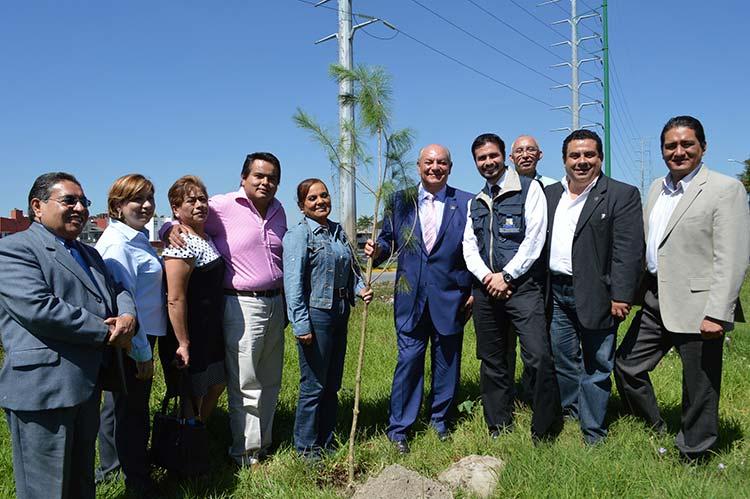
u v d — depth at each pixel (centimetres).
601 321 420
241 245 412
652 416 449
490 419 462
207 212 405
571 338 466
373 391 569
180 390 401
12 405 288
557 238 444
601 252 419
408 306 457
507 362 473
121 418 372
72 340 295
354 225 476
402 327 461
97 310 313
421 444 452
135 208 375
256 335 415
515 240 441
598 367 432
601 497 343
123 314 325
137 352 351
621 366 446
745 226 375
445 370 465
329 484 397
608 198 417
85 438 314
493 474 377
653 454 412
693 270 389
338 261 420
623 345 450
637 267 412
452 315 454
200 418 436
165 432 384
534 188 444
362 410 521
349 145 422
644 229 432
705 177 392
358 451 436
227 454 441
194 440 379
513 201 442
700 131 393
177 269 388
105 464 397
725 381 576
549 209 452
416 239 452
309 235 415
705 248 385
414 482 349
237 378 415
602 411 433
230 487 392
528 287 441
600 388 431
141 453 379
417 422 489
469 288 467
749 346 758
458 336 464
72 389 295
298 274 407
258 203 417
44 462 295
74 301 303
